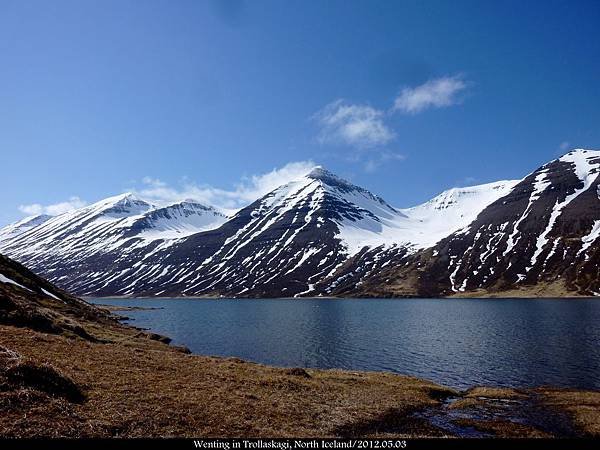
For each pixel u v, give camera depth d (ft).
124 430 82.74
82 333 177.58
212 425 92.43
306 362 235.40
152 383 113.60
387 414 124.47
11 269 297.12
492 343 291.38
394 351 268.82
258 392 124.16
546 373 199.00
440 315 521.65
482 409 137.28
